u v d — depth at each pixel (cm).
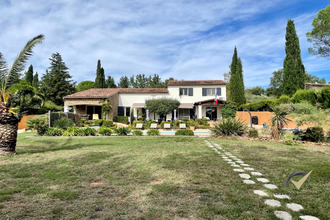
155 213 375
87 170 693
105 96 3409
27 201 430
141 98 3928
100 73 5694
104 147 1234
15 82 1080
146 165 762
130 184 548
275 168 713
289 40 3597
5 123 985
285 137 1499
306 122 1655
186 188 513
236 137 1722
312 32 2839
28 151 1102
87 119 3372
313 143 1440
